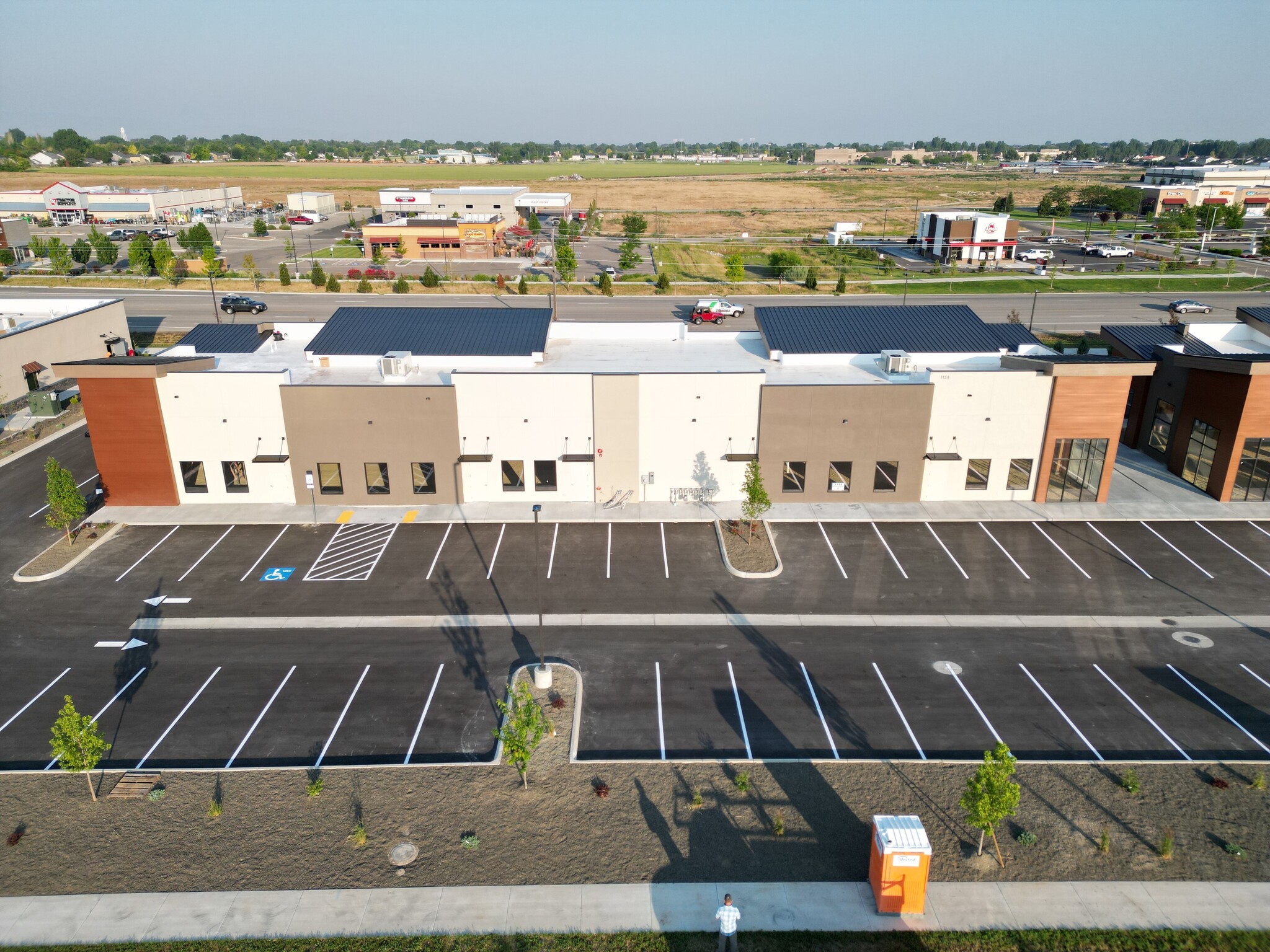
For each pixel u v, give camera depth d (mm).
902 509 38344
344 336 42406
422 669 27188
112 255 102312
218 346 45031
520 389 37250
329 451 37969
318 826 20719
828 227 144625
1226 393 38594
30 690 26141
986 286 93062
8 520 38156
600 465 38469
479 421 37719
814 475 38625
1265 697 25656
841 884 19172
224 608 30688
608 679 26594
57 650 28172
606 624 29672
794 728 24297
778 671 27016
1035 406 37625
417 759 23078
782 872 19422
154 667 27281
